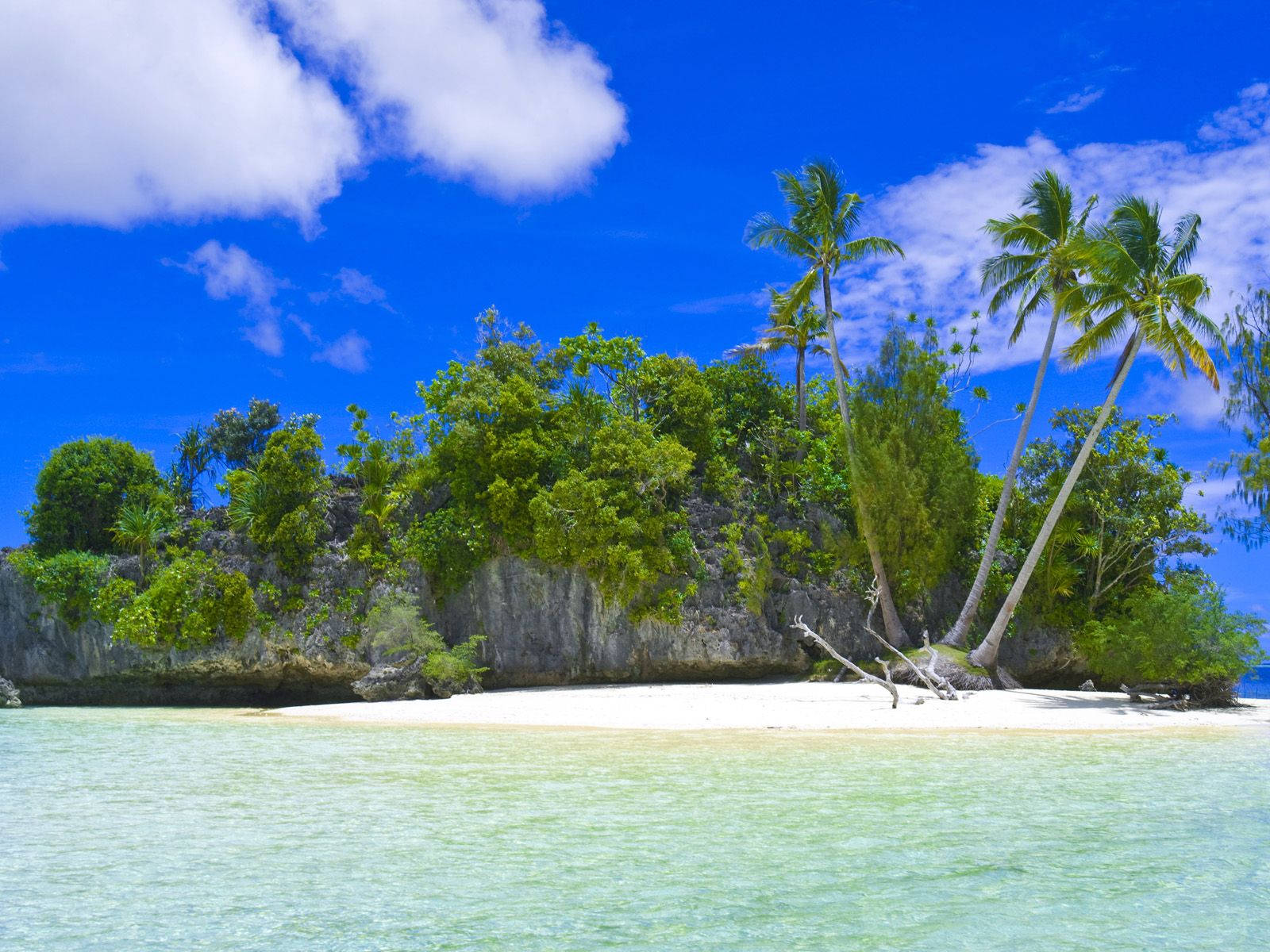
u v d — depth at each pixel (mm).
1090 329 35094
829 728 24375
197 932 8344
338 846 11398
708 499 42688
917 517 39844
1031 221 37719
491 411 40625
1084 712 28484
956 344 49312
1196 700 31141
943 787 15289
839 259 40719
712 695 33000
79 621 39875
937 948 7855
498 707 30234
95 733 25438
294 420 44250
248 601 37719
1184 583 35594
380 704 33094
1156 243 33938
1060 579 40156
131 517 40500
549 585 39281
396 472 42688
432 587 39500
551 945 7953
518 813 13219
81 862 10750
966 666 35500
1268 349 33219
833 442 44969
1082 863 10500
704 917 8672
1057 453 42969
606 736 22766
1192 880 9867
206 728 26359
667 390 45531
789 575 41219
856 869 10258
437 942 8031
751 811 13320
